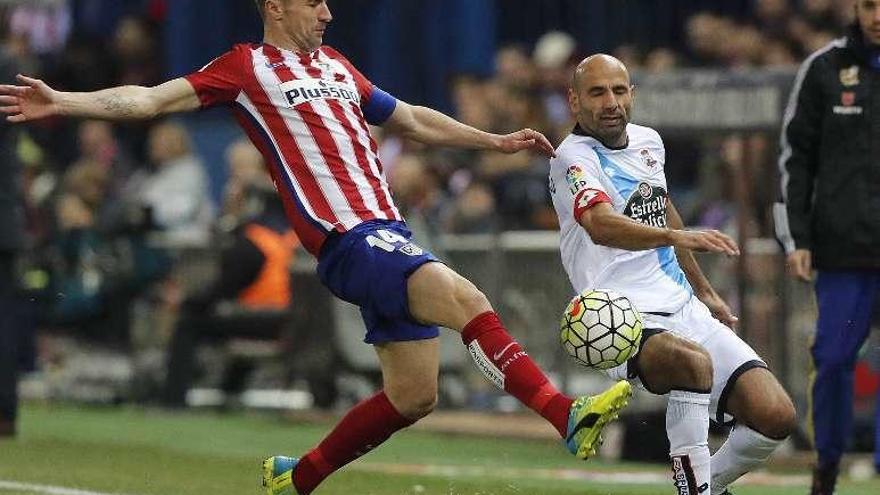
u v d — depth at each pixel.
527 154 52.62
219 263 51.47
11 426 41.16
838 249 31.12
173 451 39.94
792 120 31.58
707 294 27.69
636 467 38.34
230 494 31.34
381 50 62.56
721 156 47.09
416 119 26.84
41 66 68.00
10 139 39.66
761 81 38.06
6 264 40.22
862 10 31.08
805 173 31.52
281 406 52.88
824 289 31.44
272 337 51.03
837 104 31.19
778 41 49.66
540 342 47.53
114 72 66.44
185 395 52.16
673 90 38.81
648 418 39.22
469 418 47.34
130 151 66.31
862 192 31.08
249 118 25.66
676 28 62.03
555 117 55.03
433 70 61.84
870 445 39.12
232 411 52.19
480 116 54.84
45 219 55.25
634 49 54.34
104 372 54.81
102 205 57.53
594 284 26.56
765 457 26.36
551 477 35.91
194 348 51.88
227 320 50.94
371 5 62.91
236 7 65.25
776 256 40.22
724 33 52.44
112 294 54.44
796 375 41.38
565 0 63.75
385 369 25.61
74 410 52.19
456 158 55.50
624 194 26.44
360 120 25.94
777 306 40.12
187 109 25.28
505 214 51.56
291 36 25.89
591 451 23.11
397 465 38.16
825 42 47.75
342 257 25.06
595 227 25.09
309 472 26.28
